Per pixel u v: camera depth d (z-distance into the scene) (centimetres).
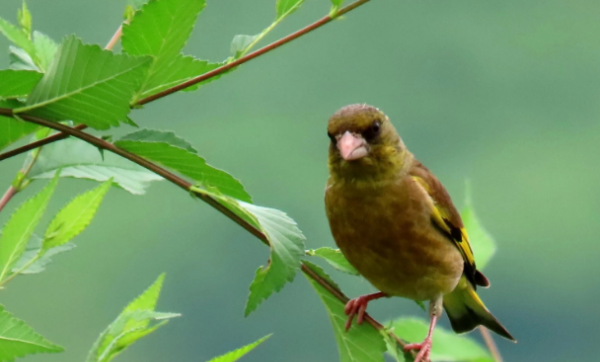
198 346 1853
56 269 1750
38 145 369
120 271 1853
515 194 2183
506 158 2188
